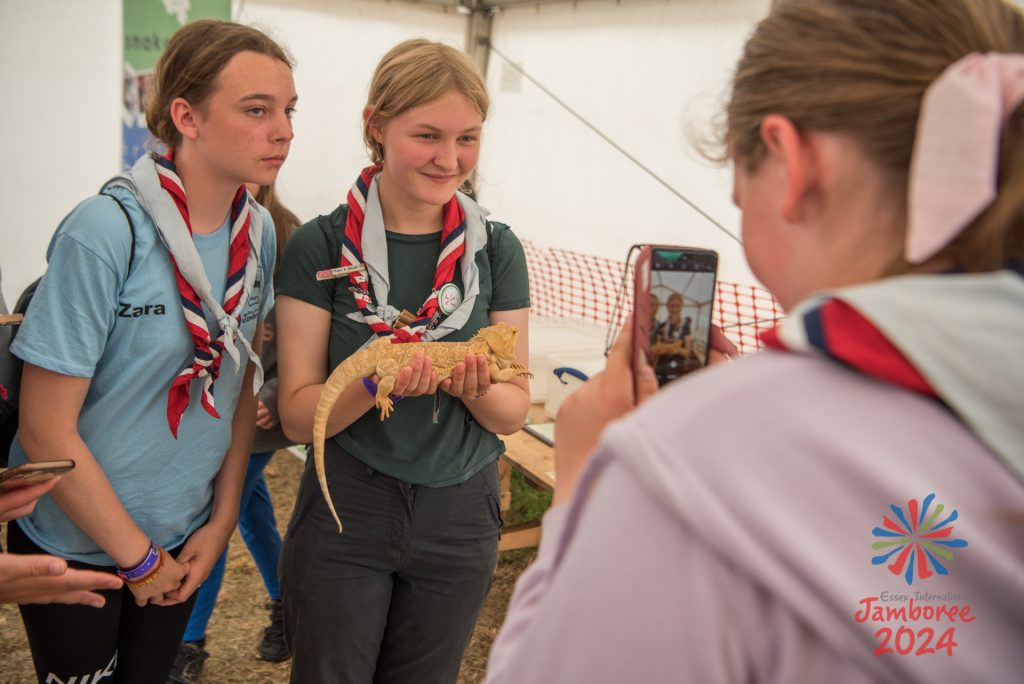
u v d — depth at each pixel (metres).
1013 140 0.63
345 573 2.06
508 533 3.74
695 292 0.98
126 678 2.13
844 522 0.57
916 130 0.65
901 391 0.60
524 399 2.22
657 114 4.17
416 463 2.04
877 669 0.57
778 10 0.78
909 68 0.66
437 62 1.91
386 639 2.24
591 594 0.62
